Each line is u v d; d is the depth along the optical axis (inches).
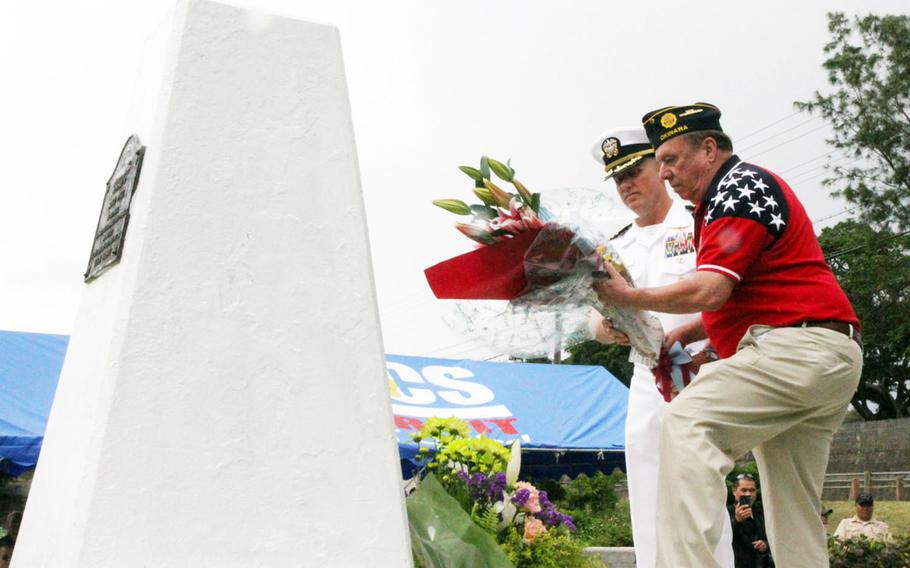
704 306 102.1
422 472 134.1
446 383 480.7
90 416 82.4
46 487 92.7
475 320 109.3
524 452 469.4
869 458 855.7
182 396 80.9
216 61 93.9
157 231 85.4
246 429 82.3
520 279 106.3
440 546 97.7
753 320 105.5
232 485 80.0
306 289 89.5
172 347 82.1
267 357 85.5
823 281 104.2
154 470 77.6
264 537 79.4
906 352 1018.7
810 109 821.9
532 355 110.8
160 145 88.7
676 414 99.0
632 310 118.6
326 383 87.0
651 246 157.3
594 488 470.0
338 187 94.7
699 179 115.8
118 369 79.5
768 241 104.0
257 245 88.9
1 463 322.3
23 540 94.4
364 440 86.5
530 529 128.3
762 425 99.1
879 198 814.5
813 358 98.6
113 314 84.0
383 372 90.3
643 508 149.7
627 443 154.1
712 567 90.5
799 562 108.6
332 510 82.8
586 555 138.3
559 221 100.3
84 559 72.6
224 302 85.6
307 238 91.4
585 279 104.3
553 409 490.9
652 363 132.0
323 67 98.7
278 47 97.3
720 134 115.4
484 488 128.6
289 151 93.7
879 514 675.4
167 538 76.0
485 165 102.1
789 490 109.8
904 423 837.8
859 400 1162.0
